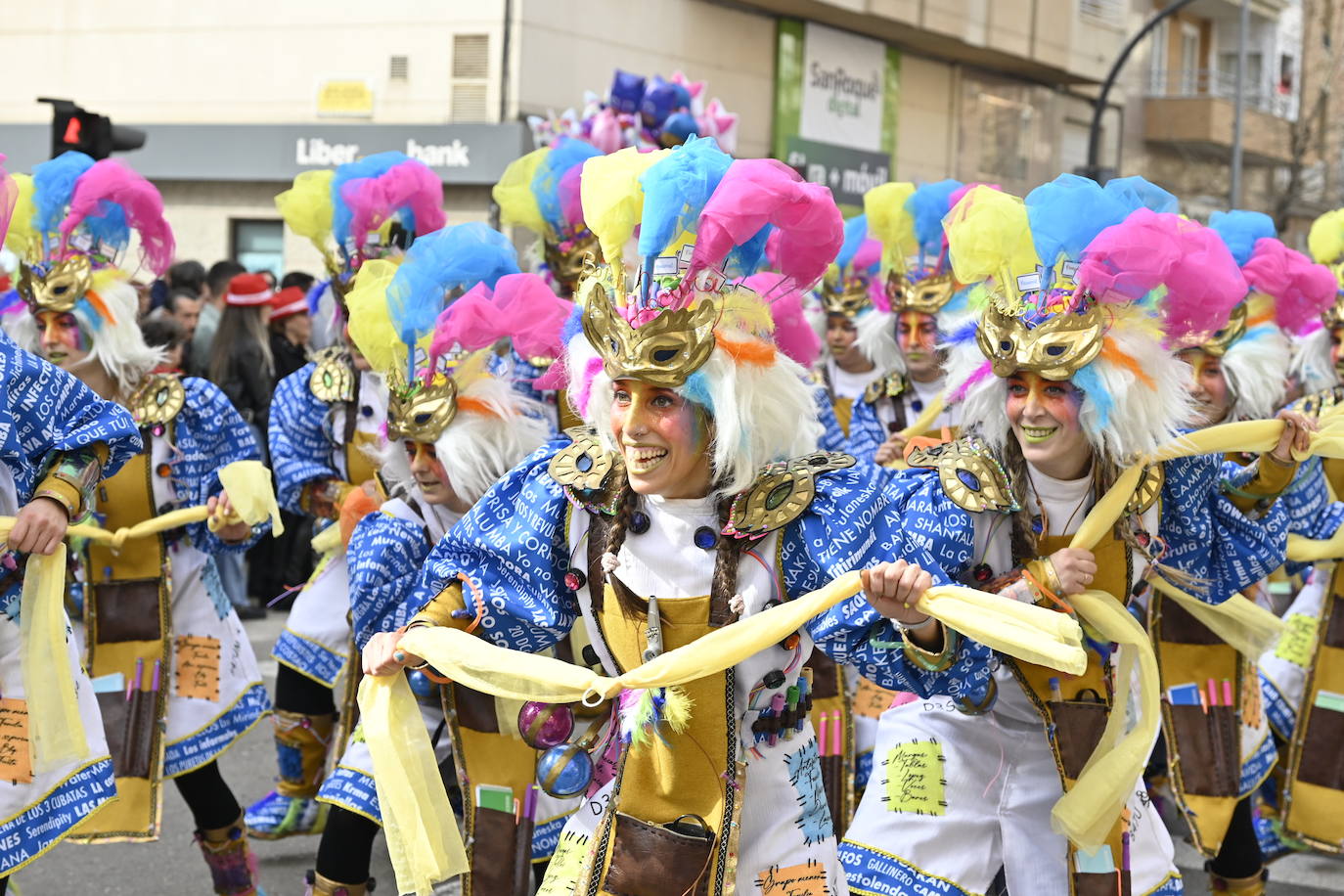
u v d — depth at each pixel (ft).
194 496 15.96
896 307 19.93
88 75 61.41
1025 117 87.97
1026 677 11.28
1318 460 16.22
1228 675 15.72
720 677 9.32
